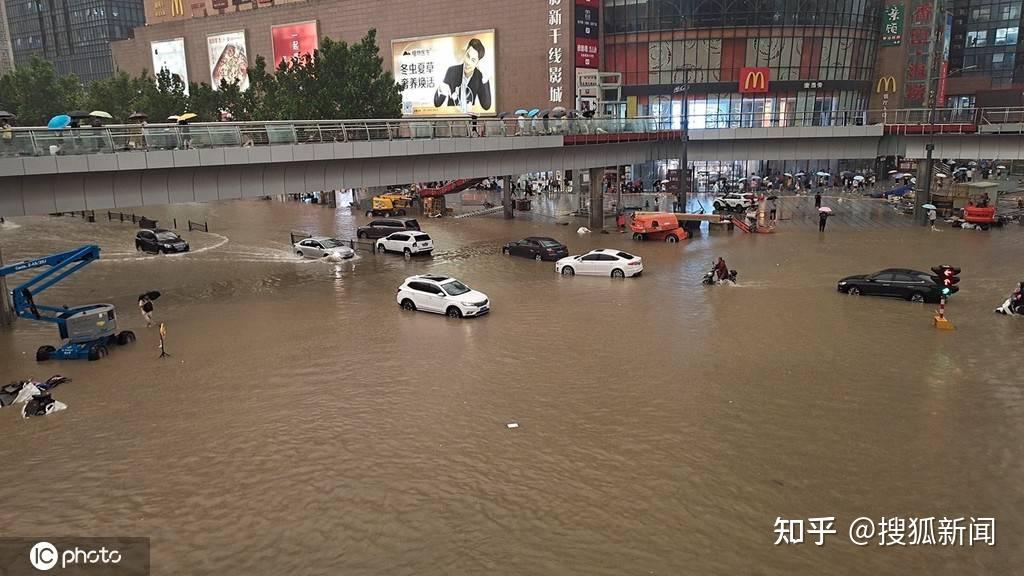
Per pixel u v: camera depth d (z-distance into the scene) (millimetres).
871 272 37375
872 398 20984
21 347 27844
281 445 18781
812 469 17031
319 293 36219
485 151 43688
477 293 31391
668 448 18203
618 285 36219
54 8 161000
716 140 59812
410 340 27500
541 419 20094
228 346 27297
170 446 18859
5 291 30750
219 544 14531
